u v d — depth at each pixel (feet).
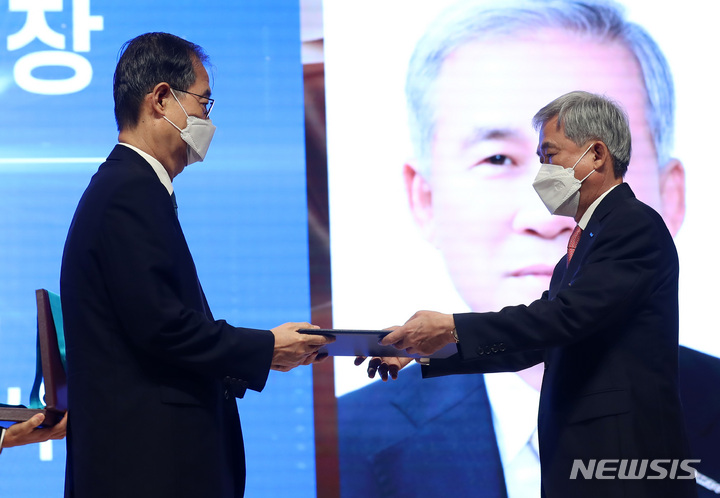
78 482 16.19
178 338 16.30
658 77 31.73
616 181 19.43
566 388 18.10
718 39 31.89
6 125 30.81
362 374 30.55
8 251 30.27
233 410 18.19
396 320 30.63
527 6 31.99
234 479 17.81
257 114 31.35
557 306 17.78
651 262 17.84
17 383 29.63
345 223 30.96
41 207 30.60
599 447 17.29
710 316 30.73
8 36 31.19
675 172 31.37
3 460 29.17
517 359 21.74
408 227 31.01
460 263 30.89
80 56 31.40
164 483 16.10
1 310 29.94
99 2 31.60
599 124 19.25
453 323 18.89
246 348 17.20
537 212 31.04
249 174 31.04
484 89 31.60
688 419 30.35
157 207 16.89
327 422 30.25
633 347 17.76
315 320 30.48
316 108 31.45
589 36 31.86
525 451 30.22
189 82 18.30
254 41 31.71
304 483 29.94
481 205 31.12
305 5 31.86
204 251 30.60
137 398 16.37
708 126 31.55
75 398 16.48
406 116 31.48
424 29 31.86
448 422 30.40
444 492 30.04
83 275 16.69
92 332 16.52
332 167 31.19
